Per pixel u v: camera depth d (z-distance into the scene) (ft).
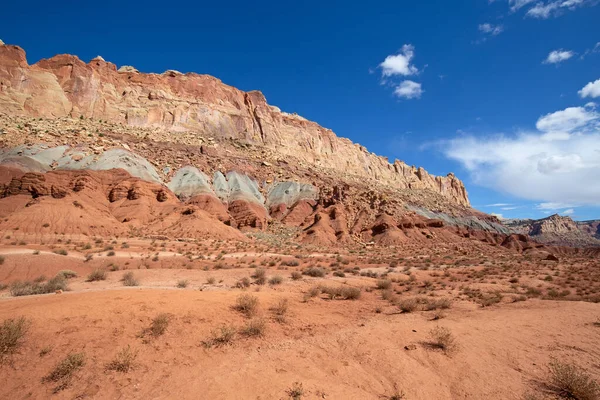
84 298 32.63
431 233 298.15
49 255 81.25
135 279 64.03
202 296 37.55
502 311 41.11
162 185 225.76
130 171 215.51
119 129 300.40
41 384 17.44
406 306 40.40
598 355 25.71
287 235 245.65
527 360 24.26
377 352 24.25
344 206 311.27
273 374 20.02
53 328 23.36
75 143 226.99
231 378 19.17
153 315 27.99
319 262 124.57
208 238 171.83
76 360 19.04
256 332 27.32
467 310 41.78
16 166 176.55
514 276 96.68
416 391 19.12
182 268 88.22
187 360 21.30
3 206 142.20
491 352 25.49
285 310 35.91
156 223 176.76
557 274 106.42
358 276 87.97
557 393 19.43
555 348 27.04
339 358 23.29
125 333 23.99
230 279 71.92
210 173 288.51
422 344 26.43
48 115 286.66
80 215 144.87
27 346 20.61
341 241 251.19
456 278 89.10
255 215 248.32
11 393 16.71
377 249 226.17
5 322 21.79
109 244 119.55
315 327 31.07
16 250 84.33
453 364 22.91
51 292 46.19
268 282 66.03
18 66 294.05
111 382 18.06
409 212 335.67
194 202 229.86
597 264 162.40
